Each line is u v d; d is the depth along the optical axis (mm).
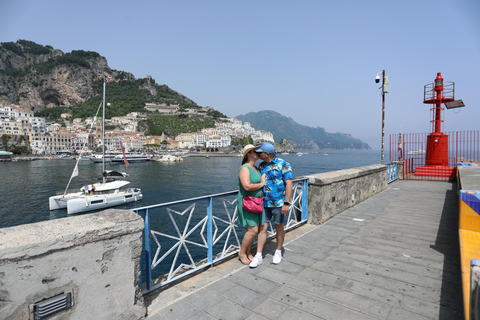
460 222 3693
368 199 9094
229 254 4305
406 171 15297
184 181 57938
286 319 2744
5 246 1854
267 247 4785
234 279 3613
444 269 3875
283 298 3143
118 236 2496
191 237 18859
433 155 14352
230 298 3145
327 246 4820
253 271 3850
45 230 2170
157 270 13703
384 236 5340
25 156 135875
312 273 3777
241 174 3705
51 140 158125
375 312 2861
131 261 2629
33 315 1997
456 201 8641
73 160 127500
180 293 3271
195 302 3064
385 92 12781
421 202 8539
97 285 2357
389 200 8898
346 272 3807
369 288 3363
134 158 125688
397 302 3049
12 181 53562
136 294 2695
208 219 3945
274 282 3529
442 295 3188
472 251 2939
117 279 2508
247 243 4004
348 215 6953
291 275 3723
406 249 4656
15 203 33531
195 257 15047
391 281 3539
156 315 2822
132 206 32219
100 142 171875
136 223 2645
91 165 99625
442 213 7125
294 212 5996
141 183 54344
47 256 2041
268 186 3992
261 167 4148
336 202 6938
